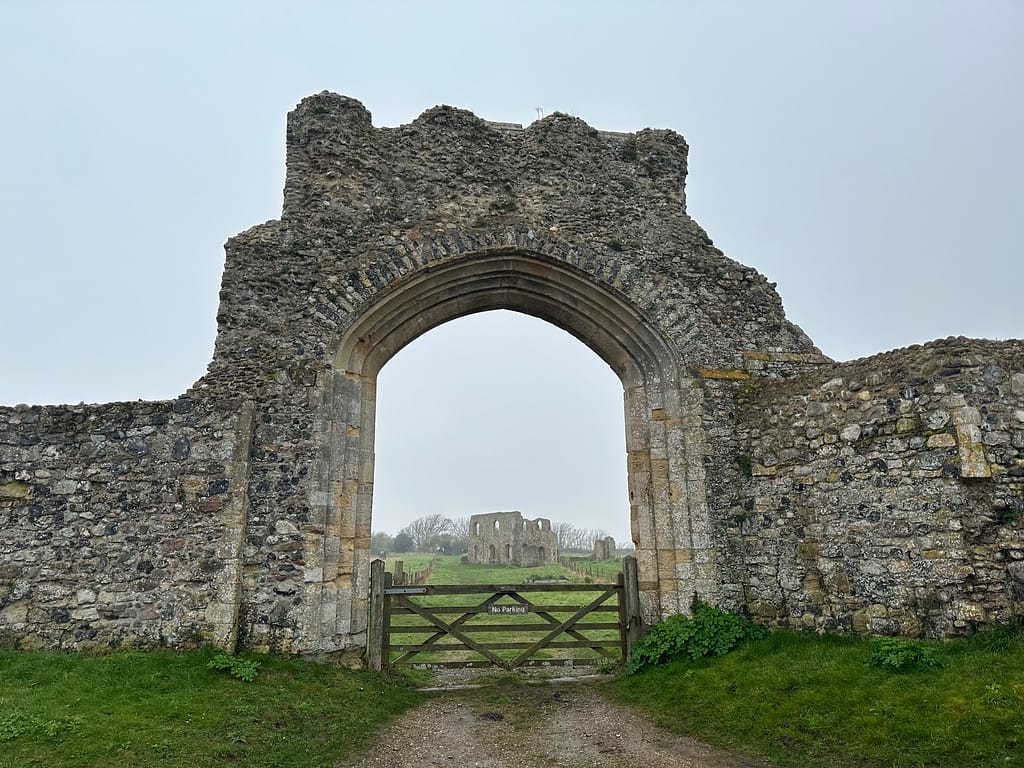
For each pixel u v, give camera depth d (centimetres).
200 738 612
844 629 831
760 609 957
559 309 1140
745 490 1012
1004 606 685
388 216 1070
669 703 791
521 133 1191
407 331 1087
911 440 783
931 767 511
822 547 880
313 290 993
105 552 859
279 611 873
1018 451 731
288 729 678
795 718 645
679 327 1084
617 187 1162
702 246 1152
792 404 961
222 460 894
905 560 770
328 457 948
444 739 705
